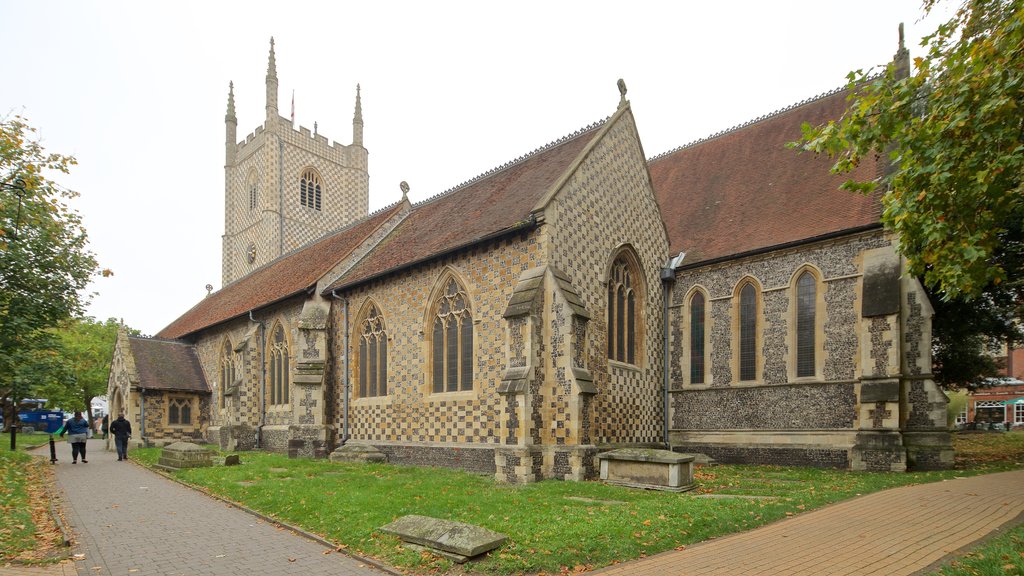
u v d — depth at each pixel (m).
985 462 18.64
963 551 7.99
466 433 17.88
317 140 50.97
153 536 9.82
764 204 22.00
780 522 9.96
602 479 14.71
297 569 7.99
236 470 17.44
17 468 18.05
